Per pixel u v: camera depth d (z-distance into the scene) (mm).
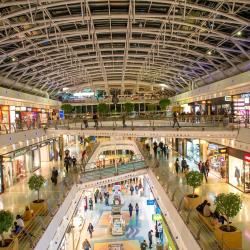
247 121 24344
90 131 29500
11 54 32531
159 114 36625
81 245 24828
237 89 31703
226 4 24406
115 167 27172
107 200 35469
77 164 28156
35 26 27953
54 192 19922
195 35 31719
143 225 29172
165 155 33094
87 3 23688
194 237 11664
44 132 31359
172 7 24922
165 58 45531
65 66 47562
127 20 30125
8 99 36594
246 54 29906
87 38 35812
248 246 12148
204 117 27297
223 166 25578
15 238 11398
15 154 26281
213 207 17141
